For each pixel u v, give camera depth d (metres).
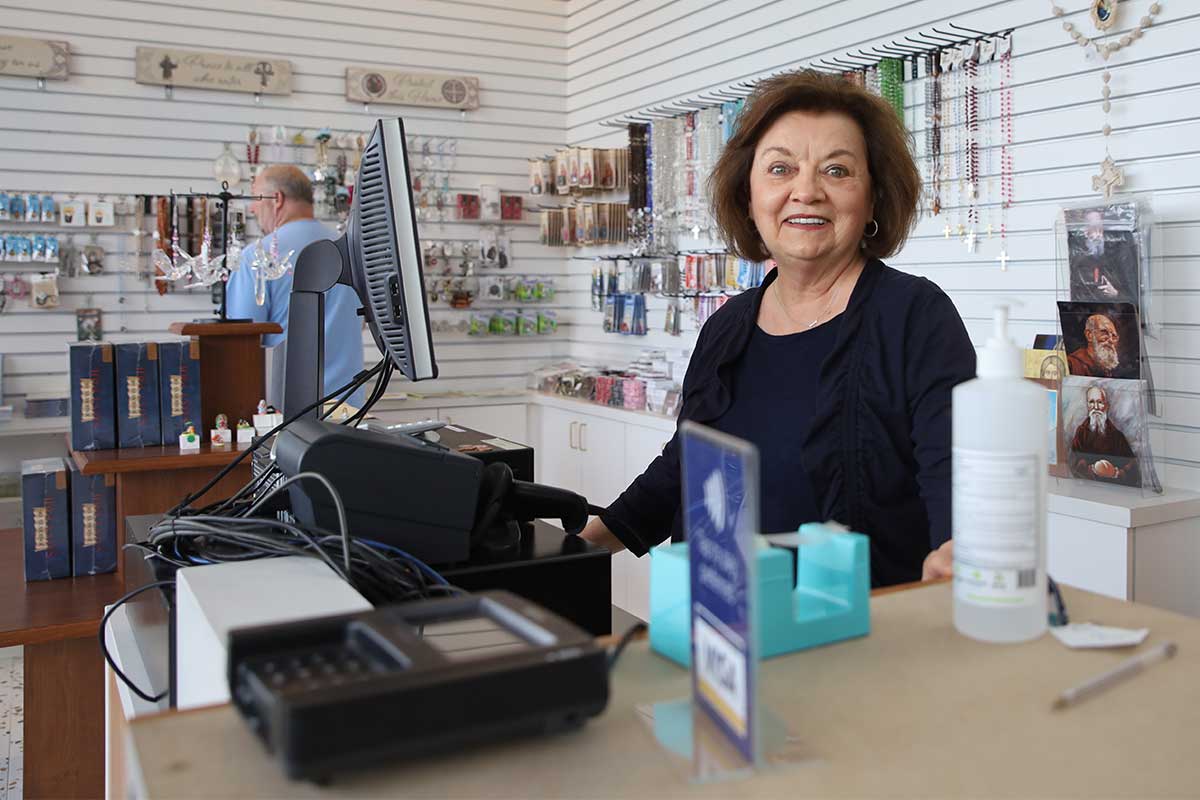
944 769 0.68
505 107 6.37
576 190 5.95
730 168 1.94
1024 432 0.89
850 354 1.68
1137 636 0.90
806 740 0.72
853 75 3.98
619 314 5.71
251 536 1.24
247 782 0.64
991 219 3.58
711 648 0.73
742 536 0.66
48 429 4.86
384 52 6.00
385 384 1.83
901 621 0.96
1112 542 2.75
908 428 1.65
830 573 0.94
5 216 5.09
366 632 0.76
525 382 6.50
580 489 5.59
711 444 0.71
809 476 1.69
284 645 0.75
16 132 5.17
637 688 0.83
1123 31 3.13
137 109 5.41
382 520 1.30
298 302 1.83
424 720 0.66
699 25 5.17
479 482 1.36
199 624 0.95
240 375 3.82
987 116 3.57
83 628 2.68
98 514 3.19
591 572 1.45
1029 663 0.86
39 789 2.71
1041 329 3.43
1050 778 0.66
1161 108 3.03
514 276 6.36
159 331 5.48
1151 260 2.91
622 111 5.90
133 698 1.33
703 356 1.94
